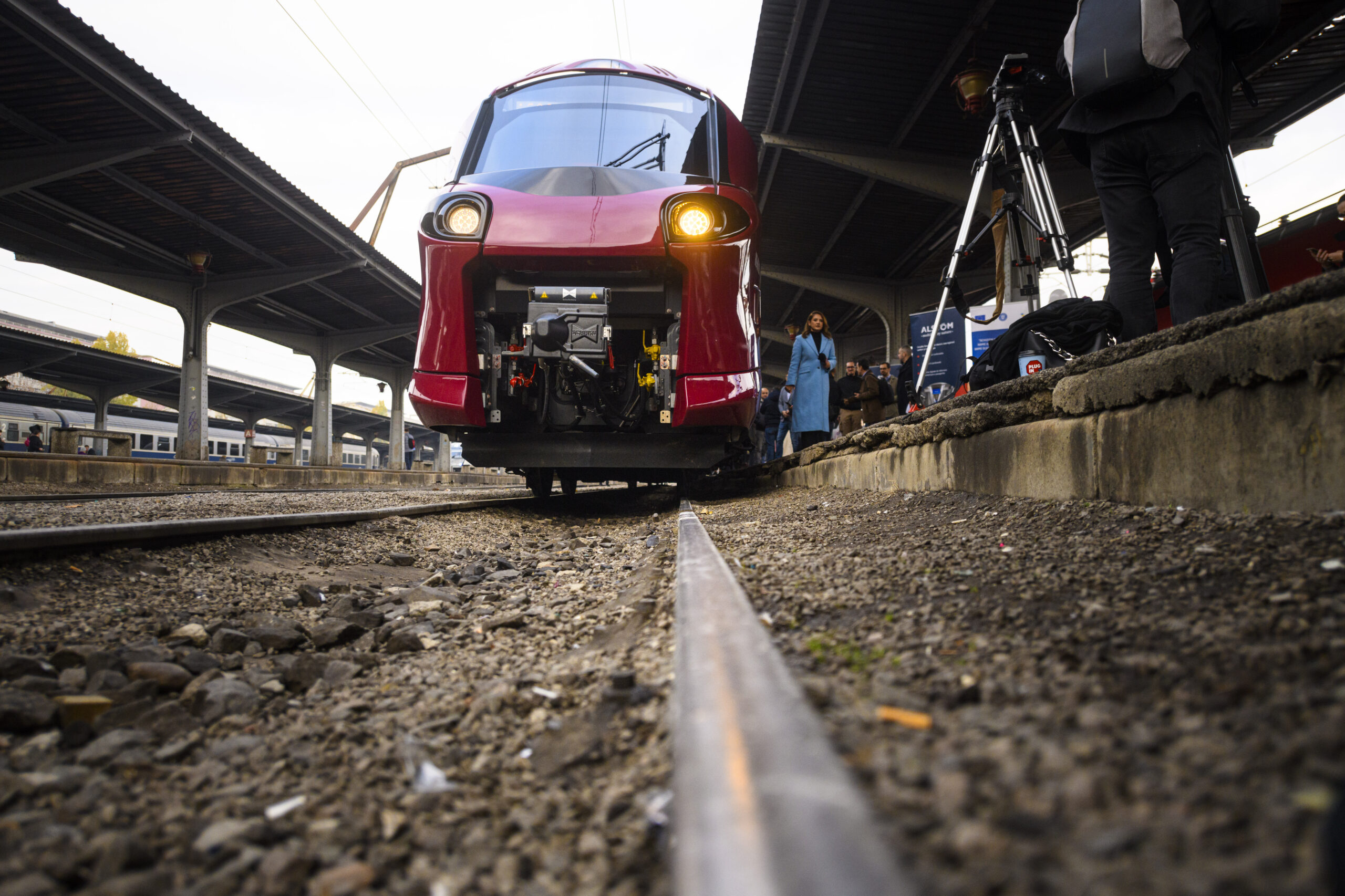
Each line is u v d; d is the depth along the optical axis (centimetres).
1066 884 56
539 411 651
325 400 3300
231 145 1562
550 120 646
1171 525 209
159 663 209
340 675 209
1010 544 239
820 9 1020
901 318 2328
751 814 60
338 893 97
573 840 107
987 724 99
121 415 5100
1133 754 82
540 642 230
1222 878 53
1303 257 1015
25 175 1473
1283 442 184
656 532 512
